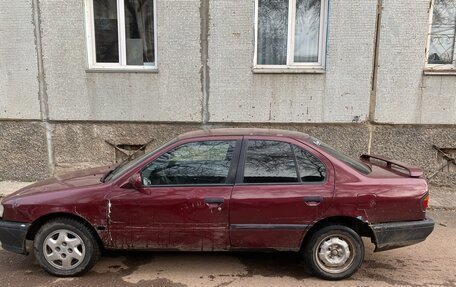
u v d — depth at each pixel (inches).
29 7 261.1
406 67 259.6
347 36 257.4
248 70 263.7
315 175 142.9
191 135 152.6
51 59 266.4
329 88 263.9
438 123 265.3
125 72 266.4
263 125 270.5
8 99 272.1
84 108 271.1
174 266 155.8
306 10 271.6
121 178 142.7
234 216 139.8
